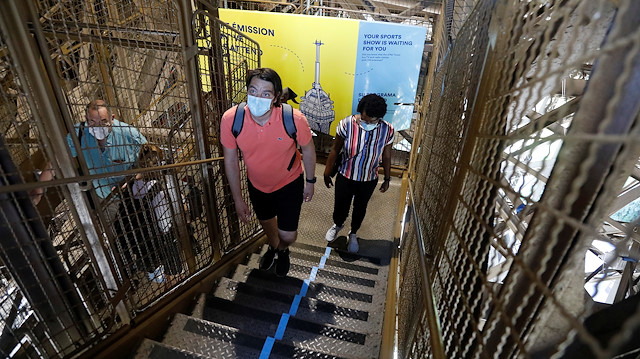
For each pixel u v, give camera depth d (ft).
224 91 7.88
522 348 1.70
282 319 7.11
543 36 2.18
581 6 1.76
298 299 7.88
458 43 6.52
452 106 5.67
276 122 5.74
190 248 7.75
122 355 5.60
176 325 6.46
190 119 6.98
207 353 6.09
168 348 5.82
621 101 1.54
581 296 1.94
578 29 1.77
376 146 8.35
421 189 7.74
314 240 11.76
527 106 2.24
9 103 4.11
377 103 7.59
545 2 2.29
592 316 1.89
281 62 15.30
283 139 5.92
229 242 9.49
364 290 8.77
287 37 14.78
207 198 7.73
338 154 9.06
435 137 7.30
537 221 1.98
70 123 4.55
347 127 8.24
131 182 6.47
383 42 14.39
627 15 1.47
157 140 6.91
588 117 1.68
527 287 2.08
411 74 14.93
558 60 2.19
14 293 4.68
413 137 14.94
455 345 3.35
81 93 5.17
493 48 3.15
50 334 4.96
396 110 15.69
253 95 5.32
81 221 5.00
